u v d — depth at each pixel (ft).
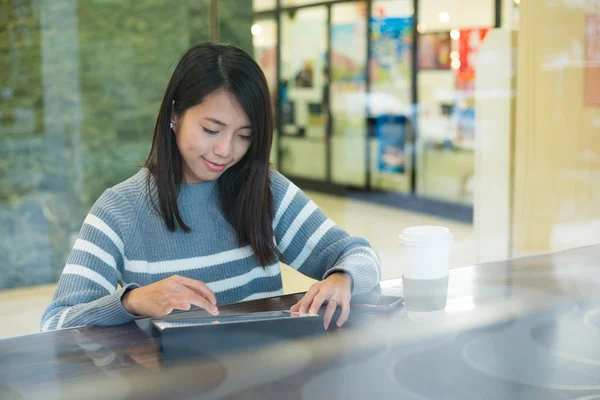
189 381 2.55
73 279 3.80
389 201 16.58
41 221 12.34
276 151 17.60
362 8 16.42
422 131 15.90
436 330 3.12
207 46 3.96
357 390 2.47
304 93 17.15
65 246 12.57
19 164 12.05
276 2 16.33
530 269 4.25
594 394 2.46
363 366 2.69
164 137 4.07
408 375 2.61
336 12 16.66
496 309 3.43
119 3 12.29
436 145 15.71
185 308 3.24
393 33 16.01
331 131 17.31
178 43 12.87
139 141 12.82
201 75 3.84
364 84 16.61
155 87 12.80
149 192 4.18
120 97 12.55
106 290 3.88
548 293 3.71
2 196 12.02
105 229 4.03
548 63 12.17
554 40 12.10
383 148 16.56
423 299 3.60
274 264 4.53
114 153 12.66
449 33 14.84
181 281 3.39
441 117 15.51
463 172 15.23
